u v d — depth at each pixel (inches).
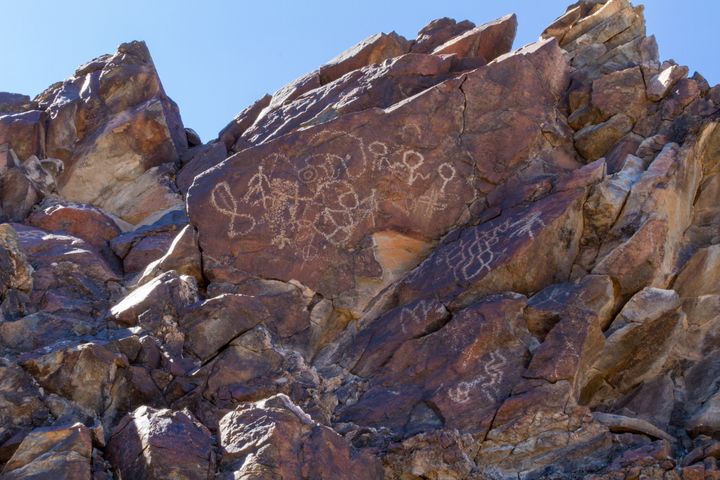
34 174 408.5
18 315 320.5
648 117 370.3
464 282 326.3
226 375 301.1
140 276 359.3
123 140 421.4
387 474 282.4
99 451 259.8
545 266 329.7
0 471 256.5
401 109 363.9
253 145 400.8
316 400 302.2
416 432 293.9
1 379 278.5
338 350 334.0
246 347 309.4
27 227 380.5
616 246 332.5
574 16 419.8
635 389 317.4
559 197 339.3
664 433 296.7
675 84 372.5
